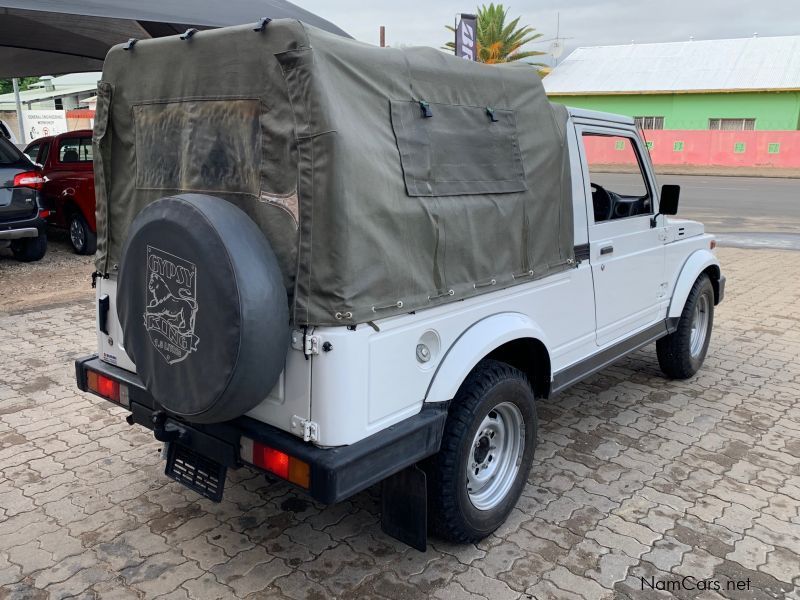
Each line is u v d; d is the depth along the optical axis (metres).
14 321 6.77
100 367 3.34
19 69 14.45
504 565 3.04
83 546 3.14
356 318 2.40
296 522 3.38
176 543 3.18
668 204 4.51
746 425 4.55
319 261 2.38
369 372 2.50
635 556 3.11
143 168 3.06
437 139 2.75
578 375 3.91
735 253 11.09
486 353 2.98
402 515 2.78
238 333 2.30
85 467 3.88
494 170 3.05
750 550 3.16
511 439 3.34
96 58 13.02
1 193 8.52
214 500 2.82
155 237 2.51
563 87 35.41
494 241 3.06
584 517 3.43
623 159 4.32
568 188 3.59
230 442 2.69
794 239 12.48
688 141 31.28
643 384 5.34
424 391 2.78
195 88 2.74
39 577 2.92
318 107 2.30
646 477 3.84
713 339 6.56
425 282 2.72
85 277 8.82
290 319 2.47
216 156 2.71
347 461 2.40
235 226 2.40
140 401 3.08
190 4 8.00
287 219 2.48
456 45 10.03
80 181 9.80
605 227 4.04
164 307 2.53
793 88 30.14
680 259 5.03
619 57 36.91
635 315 4.49
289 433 2.56
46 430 4.34
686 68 34.03
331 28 9.80
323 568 3.00
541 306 3.49
